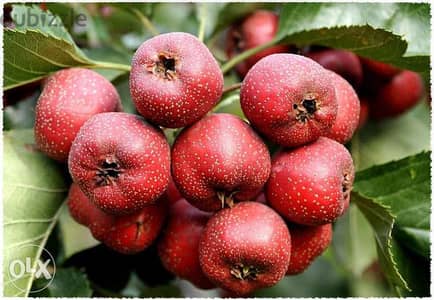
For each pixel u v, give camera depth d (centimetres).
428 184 28
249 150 23
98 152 22
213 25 31
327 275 36
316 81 23
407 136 32
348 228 31
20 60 25
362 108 31
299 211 24
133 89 23
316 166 23
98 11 32
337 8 29
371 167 28
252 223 23
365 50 27
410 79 31
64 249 29
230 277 24
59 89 24
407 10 29
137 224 24
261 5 31
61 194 26
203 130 23
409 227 28
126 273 29
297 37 28
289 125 23
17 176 26
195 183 23
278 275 24
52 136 24
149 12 31
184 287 34
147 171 23
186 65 23
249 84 23
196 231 25
